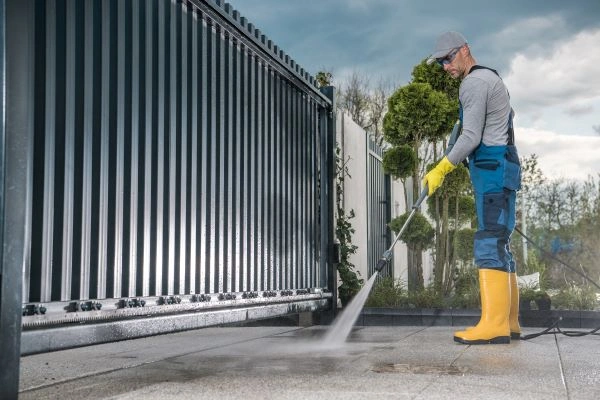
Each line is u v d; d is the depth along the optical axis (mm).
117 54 4066
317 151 8094
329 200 8180
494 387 3404
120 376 3990
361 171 11039
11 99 2900
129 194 4168
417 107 9453
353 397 3139
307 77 7742
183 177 4863
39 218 3359
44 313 3297
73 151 3619
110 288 3959
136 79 4277
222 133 5551
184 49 4945
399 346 5441
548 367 4137
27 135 2969
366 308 8062
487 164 5465
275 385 3512
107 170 3951
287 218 7020
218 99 5520
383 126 10062
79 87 3707
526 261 11438
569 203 18438
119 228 4039
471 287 8906
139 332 4113
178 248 4777
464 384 3492
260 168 6336
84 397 3271
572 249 13703
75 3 3693
